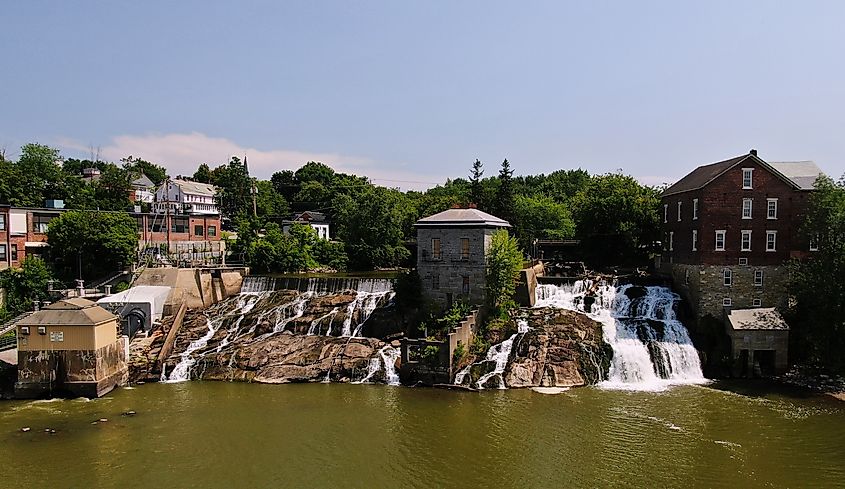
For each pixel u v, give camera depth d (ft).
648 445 110.63
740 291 172.45
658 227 237.25
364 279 200.03
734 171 172.45
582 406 132.46
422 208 364.38
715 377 155.43
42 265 204.44
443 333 161.38
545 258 274.98
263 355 164.35
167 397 142.61
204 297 205.05
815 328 151.33
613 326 169.17
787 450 107.86
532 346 159.02
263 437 116.26
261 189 489.26
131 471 101.19
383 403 136.15
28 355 142.00
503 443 112.06
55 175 311.88
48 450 110.11
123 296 184.85
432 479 97.66
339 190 462.60
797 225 171.32
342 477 98.68
